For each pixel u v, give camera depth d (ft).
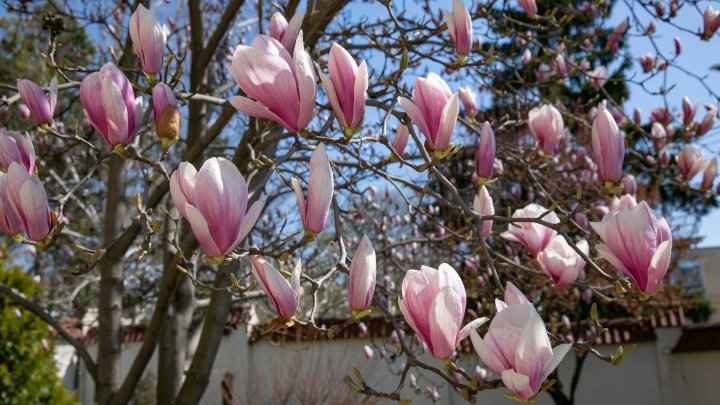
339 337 32.99
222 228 3.89
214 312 13.38
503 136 22.11
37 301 24.49
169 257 15.48
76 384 43.39
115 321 14.24
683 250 34.71
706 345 33.22
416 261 20.20
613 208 6.55
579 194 5.54
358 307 4.43
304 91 4.23
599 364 35.53
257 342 37.11
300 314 27.50
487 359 3.71
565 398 33.94
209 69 19.36
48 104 5.90
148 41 5.74
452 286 3.93
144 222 5.55
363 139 5.38
